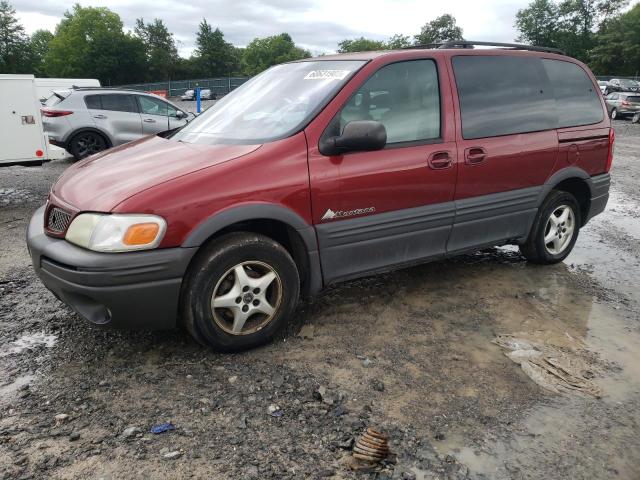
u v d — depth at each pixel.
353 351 3.34
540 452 2.51
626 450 2.55
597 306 4.16
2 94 7.03
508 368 3.21
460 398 2.89
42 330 3.53
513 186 4.33
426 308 3.99
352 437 2.54
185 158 3.27
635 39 66.69
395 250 3.79
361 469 2.34
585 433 2.66
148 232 2.85
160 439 2.49
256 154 3.21
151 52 89.44
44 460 2.34
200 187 2.99
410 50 3.90
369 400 2.84
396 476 2.31
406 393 2.91
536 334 3.66
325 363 3.18
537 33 79.88
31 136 7.30
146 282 2.89
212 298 3.08
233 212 3.05
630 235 6.24
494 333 3.65
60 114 10.88
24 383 2.92
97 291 2.82
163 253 2.89
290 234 3.36
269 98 3.86
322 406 2.77
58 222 3.12
